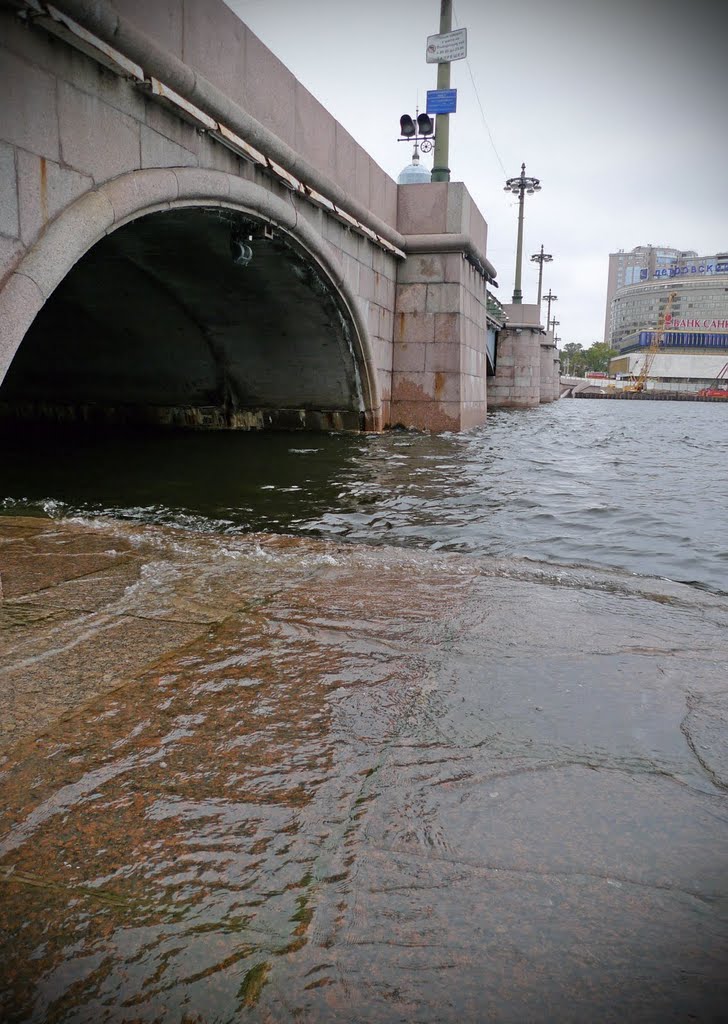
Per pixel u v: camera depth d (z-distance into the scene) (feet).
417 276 49.52
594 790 6.42
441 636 10.34
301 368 46.85
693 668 9.32
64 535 17.20
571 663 9.39
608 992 4.30
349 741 7.26
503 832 5.82
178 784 6.46
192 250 35.24
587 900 5.06
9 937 4.72
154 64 20.39
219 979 4.41
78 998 4.27
